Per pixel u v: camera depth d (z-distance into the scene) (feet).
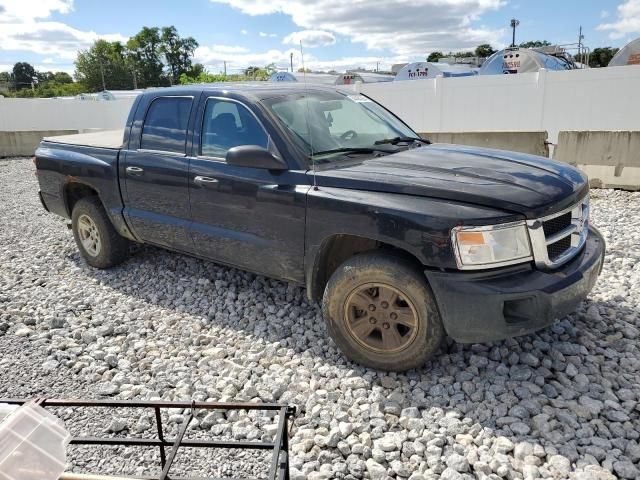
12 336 13.83
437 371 11.35
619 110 40.19
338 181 11.69
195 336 13.48
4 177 41.96
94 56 275.59
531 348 11.94
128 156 16.24
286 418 6.44
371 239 11.91
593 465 8.46
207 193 14.05
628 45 56.03
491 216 10.02
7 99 65.46
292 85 15.29
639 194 27.76
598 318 13.11
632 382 10.68
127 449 9.40
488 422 9.71
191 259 18.53
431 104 49.60
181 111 15.17
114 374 11.94
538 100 43.52
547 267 10.45
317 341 12.89
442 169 11.73
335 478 8.57
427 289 10.55
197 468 8.85
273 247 12.90
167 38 293.23
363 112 15.38
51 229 24.63
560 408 9.95
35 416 5.57
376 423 9.81
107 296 16.30
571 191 11.19
